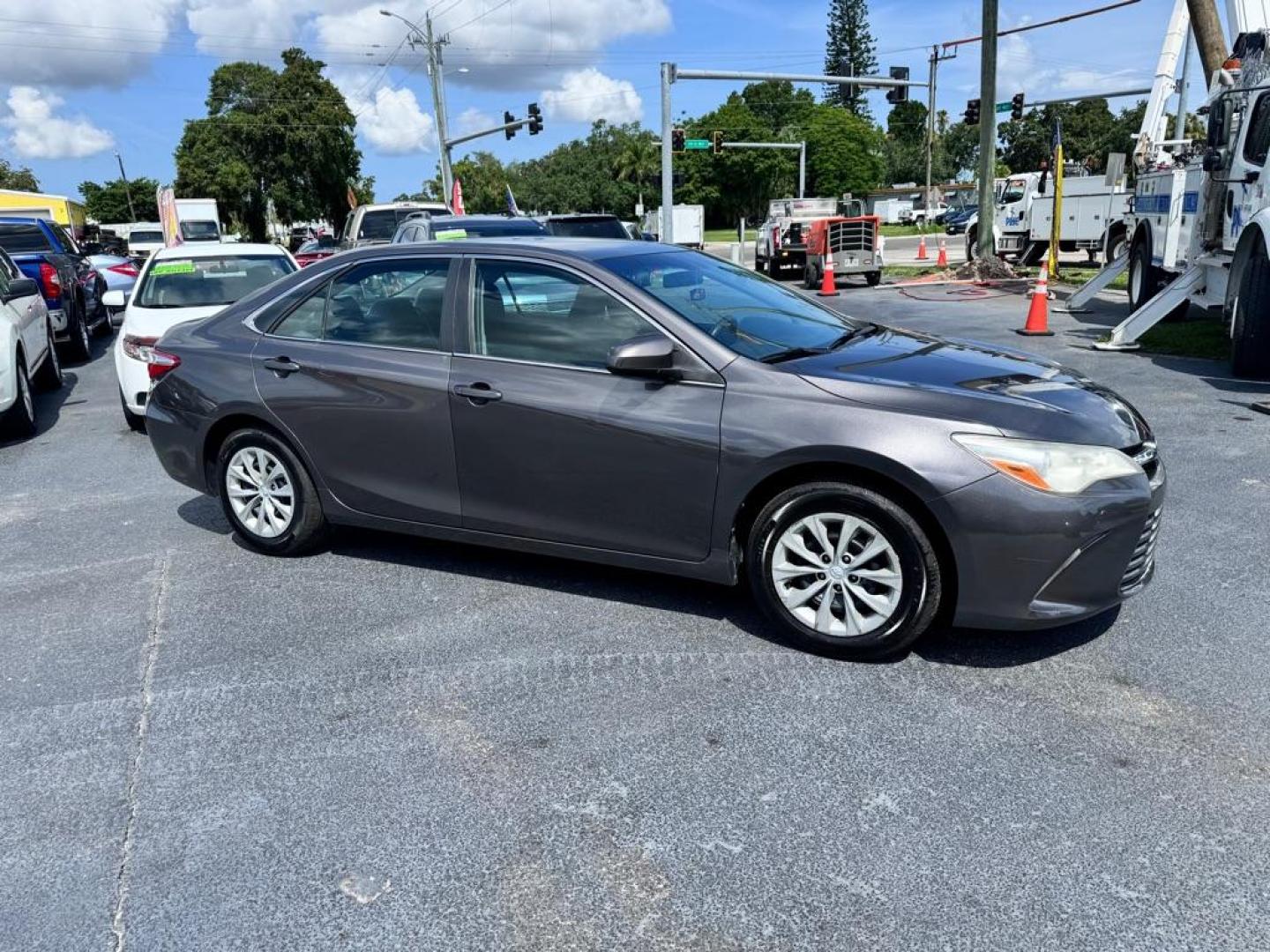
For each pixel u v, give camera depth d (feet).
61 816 9.73
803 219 77.82
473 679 12.12
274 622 14.06
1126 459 11.32
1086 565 11.14
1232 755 9.92
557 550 13.89
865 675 11.80
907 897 8.14
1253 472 19.29
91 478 22.77
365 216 58.65
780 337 13.39
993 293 57.31
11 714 11.78
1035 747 10.19
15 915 8.39
